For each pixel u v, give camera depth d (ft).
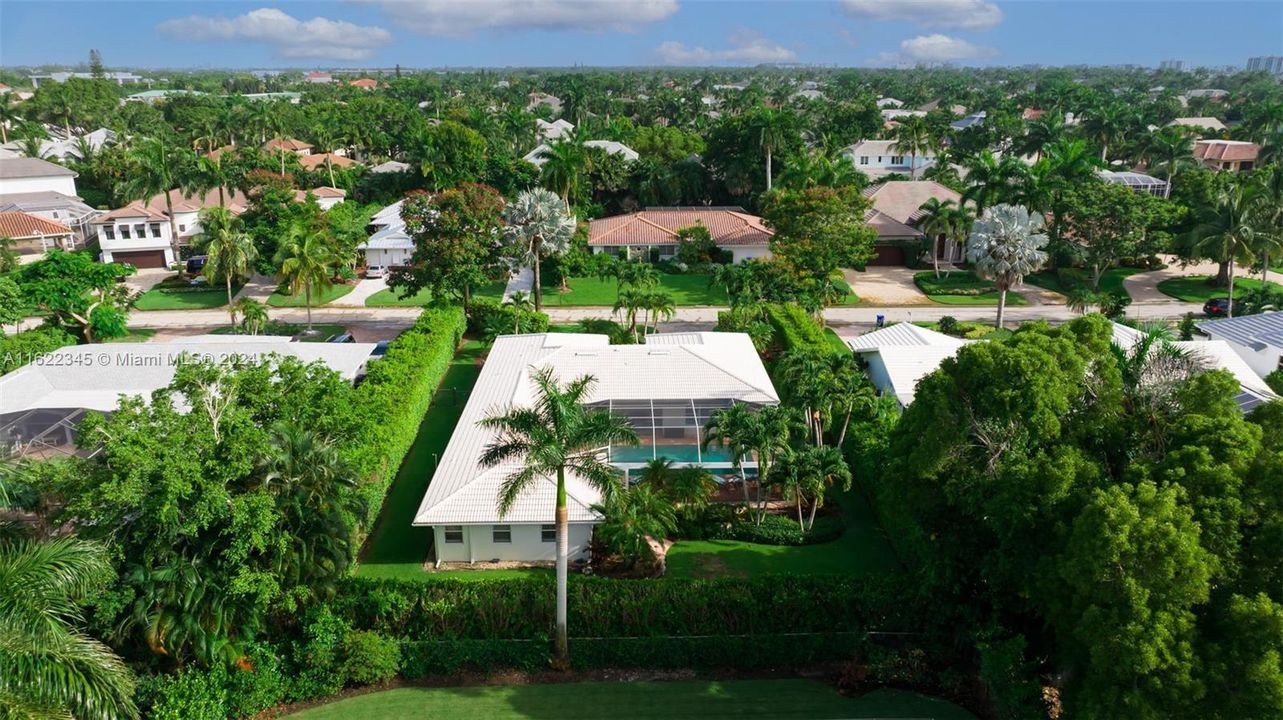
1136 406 88.58
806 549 124.47
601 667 100.12
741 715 91.97
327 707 93.81
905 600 100.48
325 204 347.56
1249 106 574.56
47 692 58.65
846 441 148.66
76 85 635.66
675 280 279.28
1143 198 259.80
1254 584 71.77
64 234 306.96
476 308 224.53
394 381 157.48
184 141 458.91
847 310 249.75
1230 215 230.89
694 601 100.32
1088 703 73.51
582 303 257.14
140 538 84.02
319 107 573.74
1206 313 237.45
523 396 146.41
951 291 264.52
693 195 362.12
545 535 118.73
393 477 136.87
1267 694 65.10
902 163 447.01
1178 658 68.74
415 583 101.96
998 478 86.58
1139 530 71.15
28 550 65.16
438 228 217.97
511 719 91.20
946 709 93.15
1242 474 74.90
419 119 483.92
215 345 170.19
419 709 93.09
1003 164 263.49
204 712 86.07
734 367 157.69
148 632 83.87
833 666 100.63
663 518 118.01
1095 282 265.75
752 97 618.03
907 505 96.48
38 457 128.26
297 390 103.09
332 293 267.18
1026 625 91.04
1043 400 85.25
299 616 97.96
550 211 225.76
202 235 253.85
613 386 148.66
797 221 248.32
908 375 167.43
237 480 89.97
